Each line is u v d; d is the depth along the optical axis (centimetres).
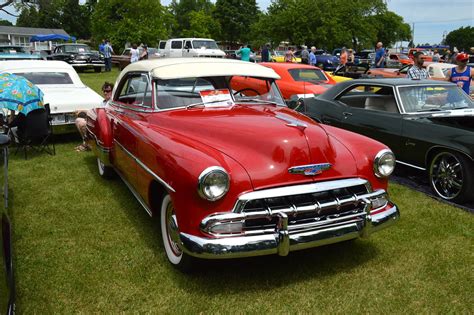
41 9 4991
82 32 9638
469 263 369
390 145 581
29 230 423
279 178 310
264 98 466
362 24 4338
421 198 521
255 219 304
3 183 310
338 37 4094
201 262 339
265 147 322
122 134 445
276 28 4319
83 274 345
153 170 350
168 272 349
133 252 380
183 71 430
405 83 609
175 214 322
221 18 7819
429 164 538
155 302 311
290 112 424
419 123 543
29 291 320
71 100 758
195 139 354
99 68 2428
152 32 3594
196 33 6900
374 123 602
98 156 540
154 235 414
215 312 301
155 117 411
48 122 677
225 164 308
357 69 1583
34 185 555
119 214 464
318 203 315
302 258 375
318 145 331
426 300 317
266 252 299
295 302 314
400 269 358
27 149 738
